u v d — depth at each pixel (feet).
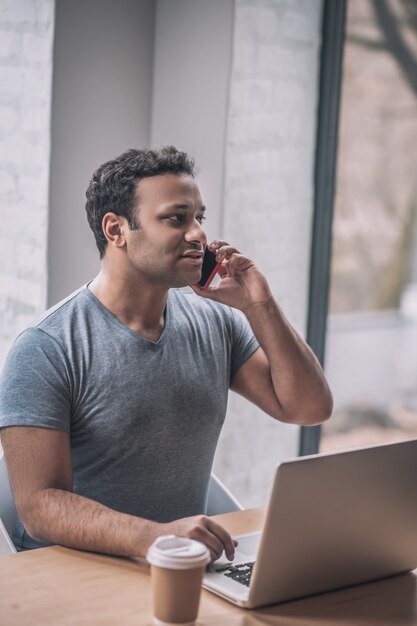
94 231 7.09
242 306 7.41
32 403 6.50
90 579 5.58
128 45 10.32
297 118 11.00
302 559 5.32
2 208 9.50
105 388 6.81
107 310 7.02
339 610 5.38
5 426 6.48
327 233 11.50
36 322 6.93
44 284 9.81
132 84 10.44
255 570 5.19
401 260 13.99
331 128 11.28
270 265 11.03
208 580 5.55
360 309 13.82
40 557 5.89
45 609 5.17
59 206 9.93
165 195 6.78
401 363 14.30
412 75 13.33
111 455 6.85
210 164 10.41
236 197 10.48
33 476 6.35
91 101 10.08
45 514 6.14
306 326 11.62
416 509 5.75
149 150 6.99
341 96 11.31
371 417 13.99
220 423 7.41
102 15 10.03
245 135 10.43
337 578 5.60
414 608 5.47
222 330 7.57
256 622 5.16
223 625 5.09
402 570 5.95
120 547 5.85
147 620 5.08
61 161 9.91
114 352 6.89
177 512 7.14
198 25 10.28
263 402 7.59
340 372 13.71
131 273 6.93
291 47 10.77
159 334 7.15
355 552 5.57
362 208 13.46
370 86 13.00
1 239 9.56
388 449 5.49
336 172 11.43
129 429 6.85
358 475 5.36
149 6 10.46
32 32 9.45
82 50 9.92
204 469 7.30
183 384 7.09
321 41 11.12
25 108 9.51
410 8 13.12
